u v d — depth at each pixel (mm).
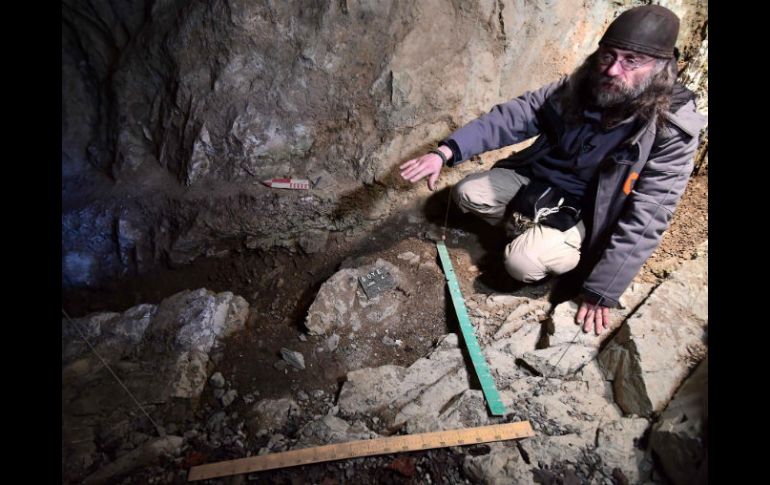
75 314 2230
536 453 1588
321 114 2312
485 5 2219
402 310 2207
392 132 2396
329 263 2449
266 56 2150
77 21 2139
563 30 2510
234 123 2236
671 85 1699
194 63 2150
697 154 2529
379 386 1831
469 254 2473
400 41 2193
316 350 2041
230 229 2359
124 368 1873
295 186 2375
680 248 2248
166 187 2342
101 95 2299
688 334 1774
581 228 2129
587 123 1909
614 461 1545
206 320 2062
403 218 2611
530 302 2203
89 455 1600
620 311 1995
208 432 1708
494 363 1926
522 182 2285
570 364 1856
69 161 2357
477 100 2467
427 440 1634
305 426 1698
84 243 2285
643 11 1615
